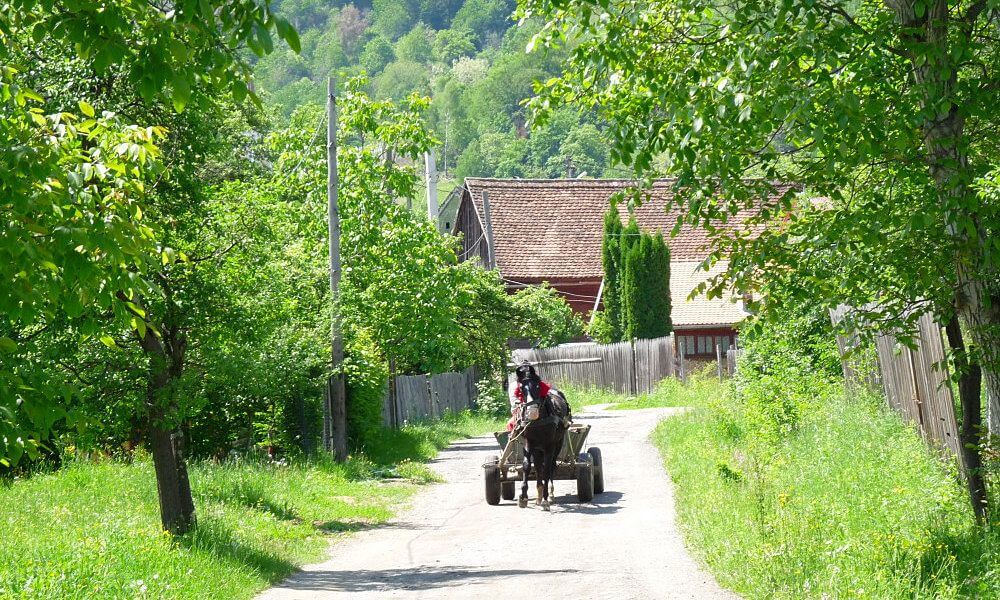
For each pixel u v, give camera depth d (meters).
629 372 74.56
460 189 104.25
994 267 13.54
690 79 13.99
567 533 22.70
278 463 33.31
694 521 20.83
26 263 9.60
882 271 14.63
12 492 25.14
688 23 14.95
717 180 14.19
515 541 22.16
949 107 13.15
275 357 24.86
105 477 27.30
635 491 29.23
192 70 9.31
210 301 20.61
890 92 13.71
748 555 16.00
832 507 18.52
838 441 25.66
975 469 15.65
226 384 22.34
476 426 56.56
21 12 10.15
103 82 18.56
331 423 38.44
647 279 76.88
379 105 48.28
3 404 9.70
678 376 70.25
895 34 13.38
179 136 19.55
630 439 44.00
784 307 15.67
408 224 47.00
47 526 21.08
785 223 15.27
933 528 15.84
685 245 95.12
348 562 21.14
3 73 10.47
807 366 34.94
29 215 9.87
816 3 13.09
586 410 66.25
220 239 21.06
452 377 61.03
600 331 81.50
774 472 23.47
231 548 19.88
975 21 14.09
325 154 46.72
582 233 98.62
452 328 47.53
